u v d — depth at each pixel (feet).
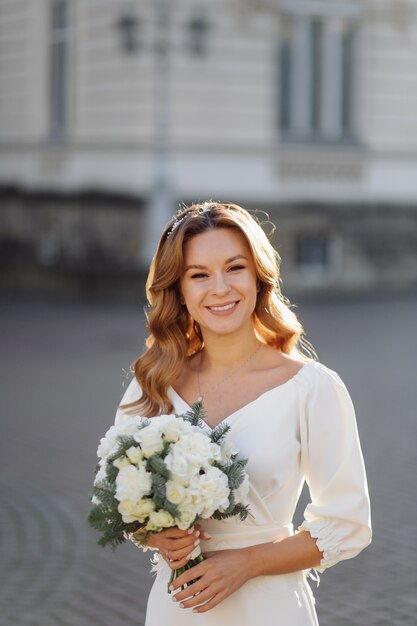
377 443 33.35
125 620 19.33
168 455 9.88
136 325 61.36
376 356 50.85
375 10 81.35
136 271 71.26
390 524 24.99
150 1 75.25
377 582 21.17
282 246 78.13
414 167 82.74
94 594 20.74
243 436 10.53
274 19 78.64
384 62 82.07
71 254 79.61
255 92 78.28
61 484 29.14
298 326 11.50
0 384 44.52
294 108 79.97
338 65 81.15
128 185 76.38
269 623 10.35
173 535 10.07
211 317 10.89
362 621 19.08
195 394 11.14
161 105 74.08
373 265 80.64
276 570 10.30
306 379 10.66
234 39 77.61
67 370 47.67
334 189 80.38
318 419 10.55
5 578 21.76
